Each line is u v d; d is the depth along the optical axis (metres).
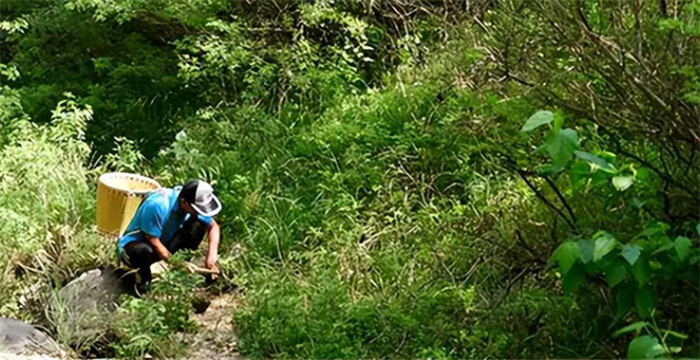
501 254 4.29
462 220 4.75
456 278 4.41
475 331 3.90
